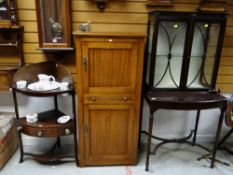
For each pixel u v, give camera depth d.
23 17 2.04
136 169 2.14
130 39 1.77
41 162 2.19
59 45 2.01
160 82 2.12
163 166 2.21
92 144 2.06
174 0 2.10
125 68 1.86
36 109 2.34
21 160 2.17
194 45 2.06
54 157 2.13
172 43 2.02
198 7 2.10
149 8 2.12
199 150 2.49
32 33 2.10
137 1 2.09
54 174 2.04
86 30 1.87
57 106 2.31
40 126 1.94
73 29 2.09
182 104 1.89
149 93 2.05
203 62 2.10
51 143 2.47
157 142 2.60
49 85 1.97
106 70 1.85
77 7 2.05
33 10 2.03
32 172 2.06
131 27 2.16
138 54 1.82
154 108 1.93
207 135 2.64
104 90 1.90
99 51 1.79
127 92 1.92
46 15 1.96
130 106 1.97
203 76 2.14
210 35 2.01
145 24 2.16
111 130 2.03
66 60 2.19
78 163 2.15
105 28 2.13
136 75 1.88
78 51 1.77
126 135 2.06
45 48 1.98
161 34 1.98
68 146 2.46
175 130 2.60
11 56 2.13
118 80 1.89
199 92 2.12
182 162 2.28
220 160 2.33
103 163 2.14
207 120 2.59
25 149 2.40
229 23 2.21
